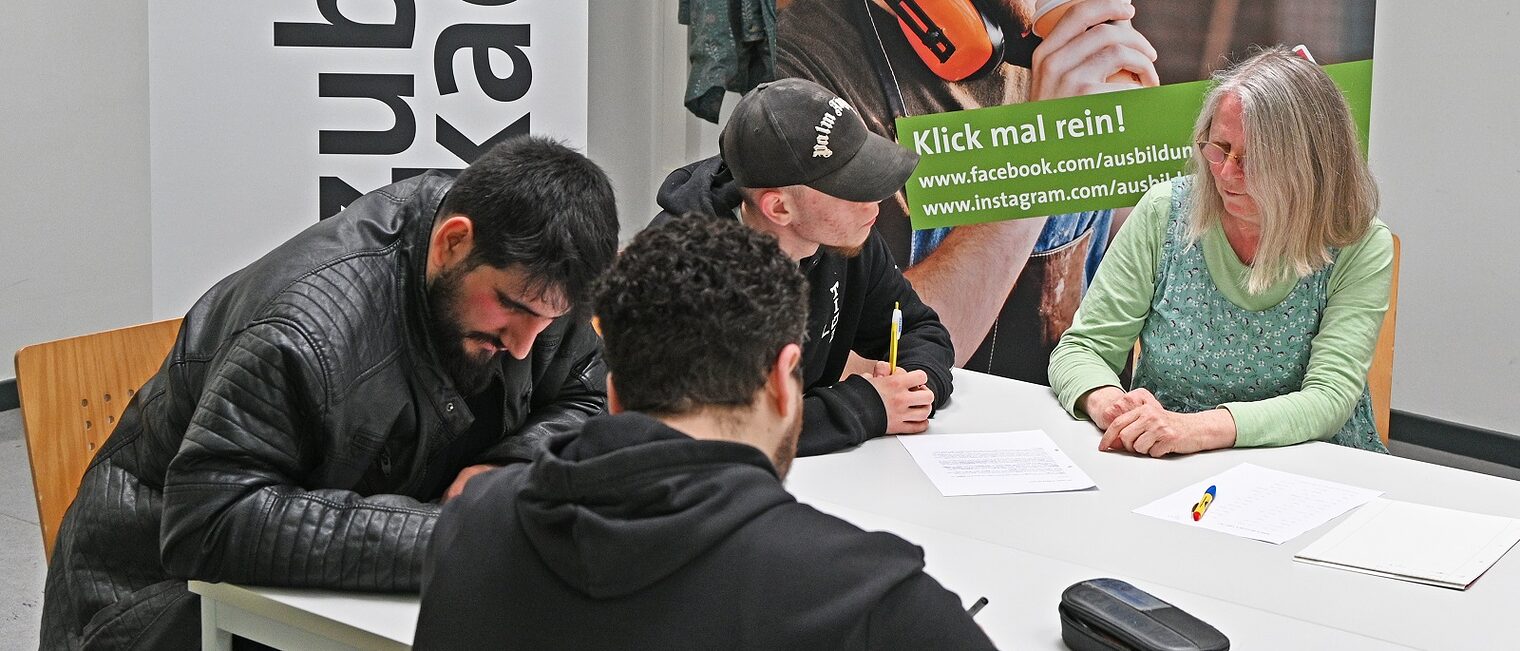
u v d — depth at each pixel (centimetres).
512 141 148
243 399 145
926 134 342
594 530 94
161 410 162
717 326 99
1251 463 192
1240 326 224
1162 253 232
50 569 173
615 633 95
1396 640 137
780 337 102
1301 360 222
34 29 398
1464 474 188
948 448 197
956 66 335
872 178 186
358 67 307
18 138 401
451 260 144
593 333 187
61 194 415
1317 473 188
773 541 94
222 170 304
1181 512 173
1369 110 309
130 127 427
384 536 145
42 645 171
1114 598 134
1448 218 394
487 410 173
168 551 146
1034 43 328
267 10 300
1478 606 145
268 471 147
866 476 185
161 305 307
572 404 187
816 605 92
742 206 200
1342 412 207
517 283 140
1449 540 162
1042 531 166
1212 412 200
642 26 438
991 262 345
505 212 139
